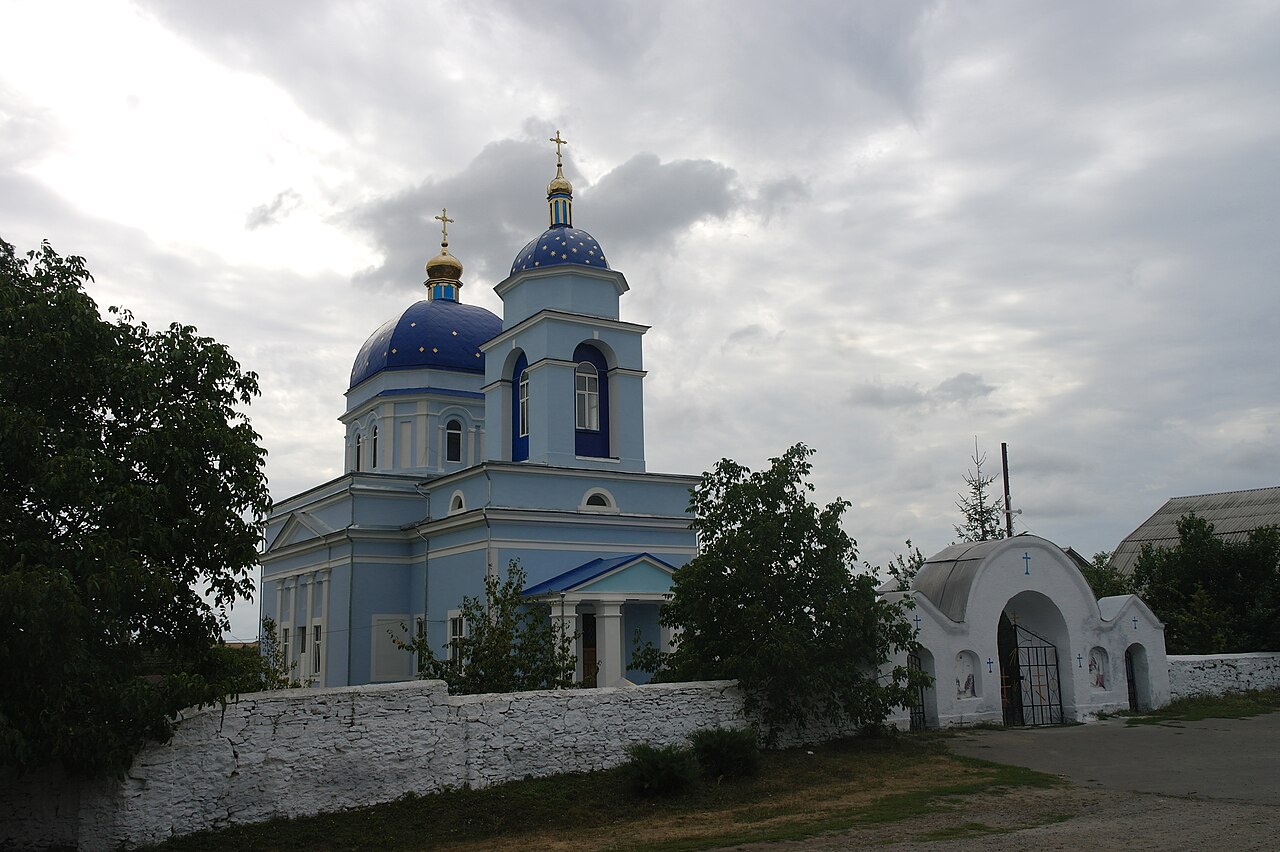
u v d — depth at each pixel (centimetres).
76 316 1305
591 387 3262
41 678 1166
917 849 1160
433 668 1988
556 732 1647
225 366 1473
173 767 1318
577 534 3009
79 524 1270
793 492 2005
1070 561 2439
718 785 1619
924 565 2473
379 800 1460
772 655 1838
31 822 1280
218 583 1391
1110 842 1146
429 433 3916
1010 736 2067
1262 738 2002
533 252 3319
